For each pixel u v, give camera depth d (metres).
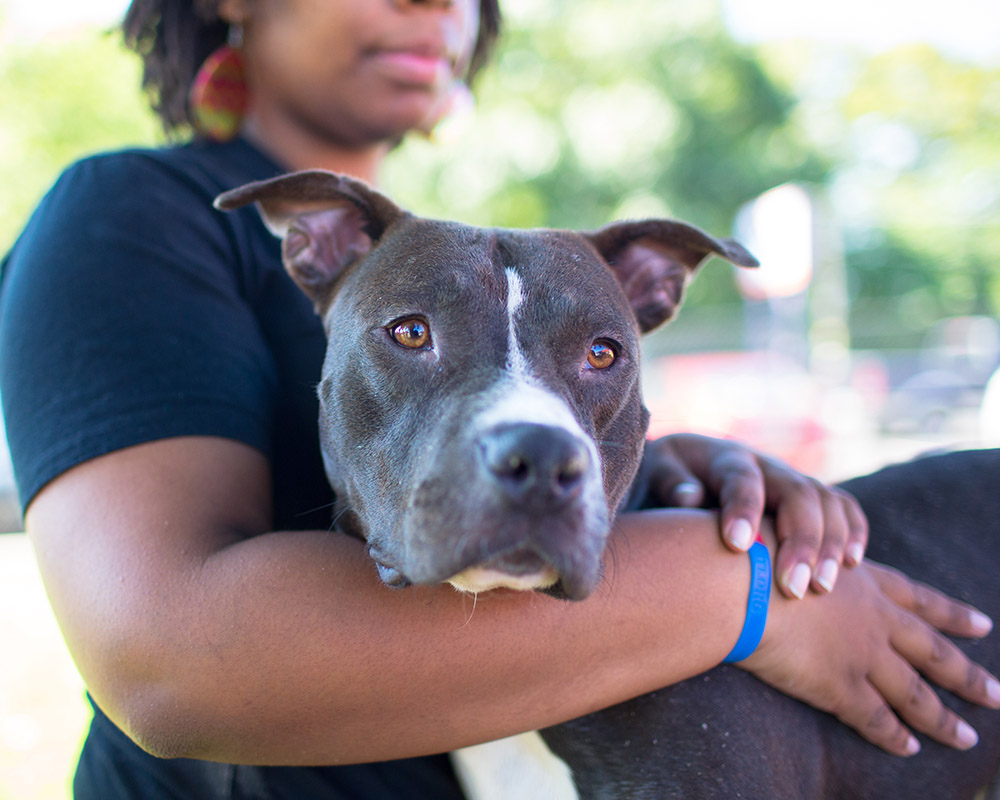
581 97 19.73
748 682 2.29
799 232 13.48
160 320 2.05
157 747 1.68
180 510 1.81
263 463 2.10
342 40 2.83
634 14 20.22
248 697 1.63
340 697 1.66
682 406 13.90
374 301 2.15
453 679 1.70
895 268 31.52
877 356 21.12
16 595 7.85
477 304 2.05
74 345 1.95
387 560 1.87
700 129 20.75
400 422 2.00
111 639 1.66
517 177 19.05
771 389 13.55
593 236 2.68
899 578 2.23
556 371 2.04
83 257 2.06
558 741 2.36
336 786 2.09
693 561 1.95
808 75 25.62
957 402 18.64
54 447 1.85
